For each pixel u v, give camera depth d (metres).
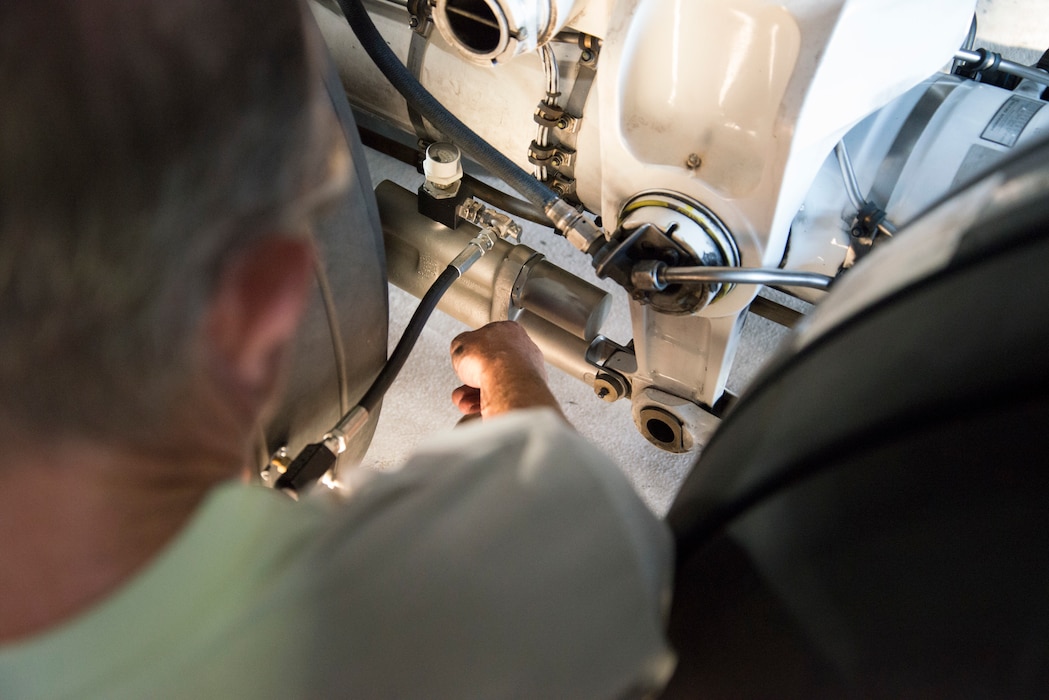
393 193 1.12
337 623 0.31
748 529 0.40
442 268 1.10
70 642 0.28
